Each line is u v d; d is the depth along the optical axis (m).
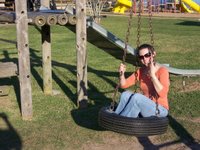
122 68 4.80
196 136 5.05
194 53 11.56
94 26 6.61
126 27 19.34
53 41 14.28
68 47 12.81
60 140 4.91
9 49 12.41
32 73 8.86
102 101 6.57
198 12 30.34
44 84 7.06
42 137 5.00
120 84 4.84
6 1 20.30
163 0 32.22
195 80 7.85
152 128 4.14
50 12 7.12
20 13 5.32
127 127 4.13
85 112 5.96
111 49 7.20
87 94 6.82
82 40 5.98
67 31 17.31
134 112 4.45
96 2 21.05
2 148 4.69
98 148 4.71
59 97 6.82
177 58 10.71
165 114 4.58
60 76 8.50
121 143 4.85
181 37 15.55
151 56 4.57
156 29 18.72
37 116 5.78
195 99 6.59
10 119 5.66
